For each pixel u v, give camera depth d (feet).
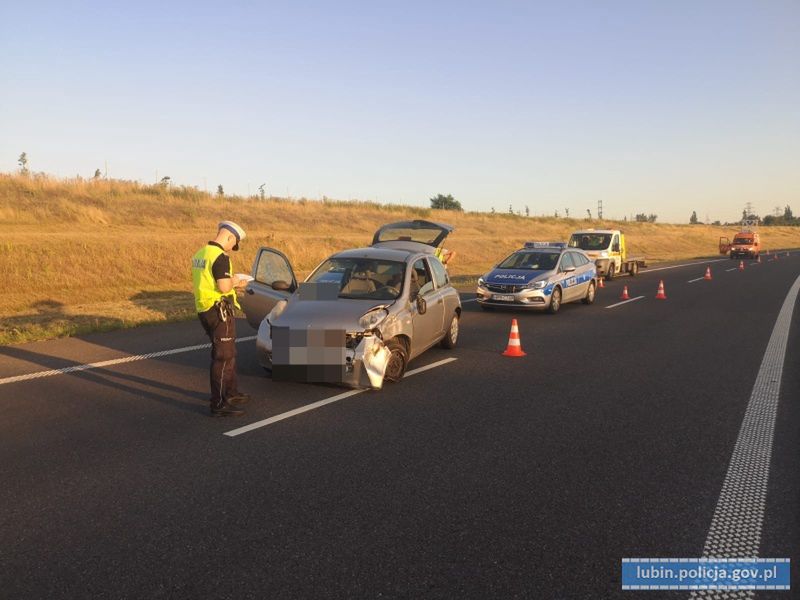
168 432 19.02
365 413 21.38
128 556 11.84
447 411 21.79
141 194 122.93
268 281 29.86
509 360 30.71
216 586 10.89
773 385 26.08
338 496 14.66
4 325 39.60
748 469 16.76
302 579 11.13
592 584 11.18
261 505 14.12
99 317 42.55
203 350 31.42
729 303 56.95
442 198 260.01
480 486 15.38
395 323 24.95
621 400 23.54
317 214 146.61
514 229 190.29
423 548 12.29
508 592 10.85
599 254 82.99
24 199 97.40
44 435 18.53
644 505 14.46
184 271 72.84
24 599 10.44
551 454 17.71
